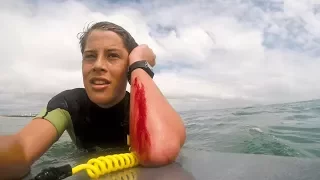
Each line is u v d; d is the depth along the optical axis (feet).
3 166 1.05
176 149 1.33
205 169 1.21
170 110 1.47
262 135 2.67
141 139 1.31
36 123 1.41
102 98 1.64
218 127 3.29
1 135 1.17
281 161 1.38
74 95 1.84
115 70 1.65
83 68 1.68
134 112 1.44
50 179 0.97
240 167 1.24
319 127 2.97
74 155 1.81
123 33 1.74
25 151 1.18
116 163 1.19
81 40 1.83
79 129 1.89
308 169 1.19
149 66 1.68
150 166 1.27
